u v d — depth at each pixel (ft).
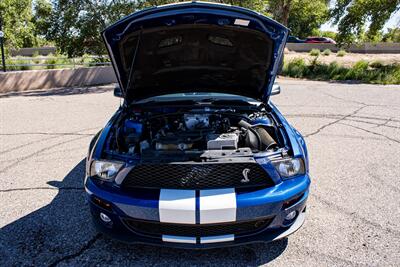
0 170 14.21
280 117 10.63
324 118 23.07
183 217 7.40
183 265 8.20
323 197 11.51
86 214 10.56
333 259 8.31
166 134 9.36
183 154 7.90
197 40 10.34
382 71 48.57
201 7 8.96
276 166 7.98
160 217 7.49
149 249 8.82
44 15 51.42
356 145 17.20
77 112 26.21
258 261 8.31
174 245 7.84
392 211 10.56
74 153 16.26
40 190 12.25
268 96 11.53
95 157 8.44
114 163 8.02
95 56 53.98
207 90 12.49
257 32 9.72
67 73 43.55
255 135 9.16
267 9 69.10
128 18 9.01
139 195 7.70
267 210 7.66
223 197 7.49
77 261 8.36
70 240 9.21
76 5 49.90
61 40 51.13
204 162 7.67
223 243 7.80
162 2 49.39
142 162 7.69
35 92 38.32
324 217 10.23
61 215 10.49
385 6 52.42
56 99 32.81
